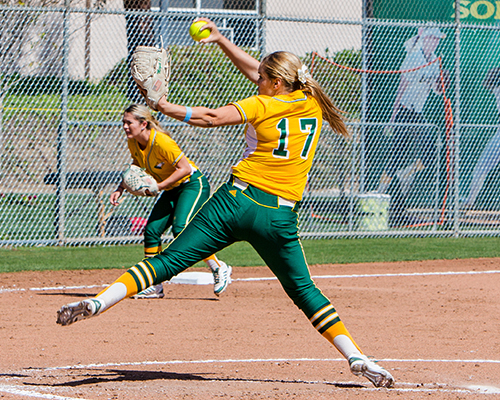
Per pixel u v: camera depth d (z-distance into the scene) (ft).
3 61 134.41
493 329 77.15
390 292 100.83
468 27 160.35
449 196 165.27
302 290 49.90
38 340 68.33
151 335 71.51
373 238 160.86
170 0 189.47
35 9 130.11
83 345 66.59
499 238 165.17
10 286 101.30
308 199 159.84
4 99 138.31
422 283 109.50
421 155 167.63
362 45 156.25
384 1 175.32
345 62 168.25
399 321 80.84
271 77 48.37
